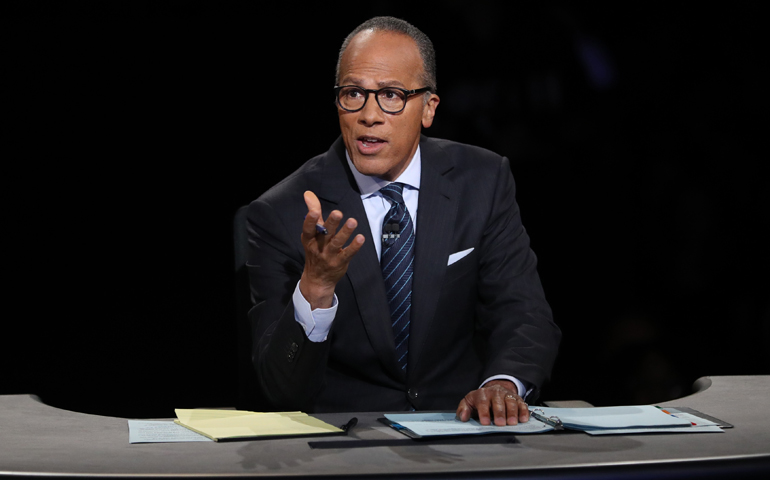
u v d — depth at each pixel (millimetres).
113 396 16000
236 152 17297
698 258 14047
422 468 4156
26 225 17266
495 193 7363
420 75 6594
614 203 14891
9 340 17047
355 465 4238
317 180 7145
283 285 6789
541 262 15266
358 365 6898
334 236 5262
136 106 17062
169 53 16906
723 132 14164
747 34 14180
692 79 14414
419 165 7273
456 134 15211
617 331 13641
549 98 15023
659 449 4551
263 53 16875
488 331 7113
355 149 6531
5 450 4609
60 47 16766
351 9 16516
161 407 15836
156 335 17266
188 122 17172
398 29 6609
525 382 6137
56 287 17422
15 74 16734
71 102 17000
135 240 17562
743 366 13359
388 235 7000
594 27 14891
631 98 14789
